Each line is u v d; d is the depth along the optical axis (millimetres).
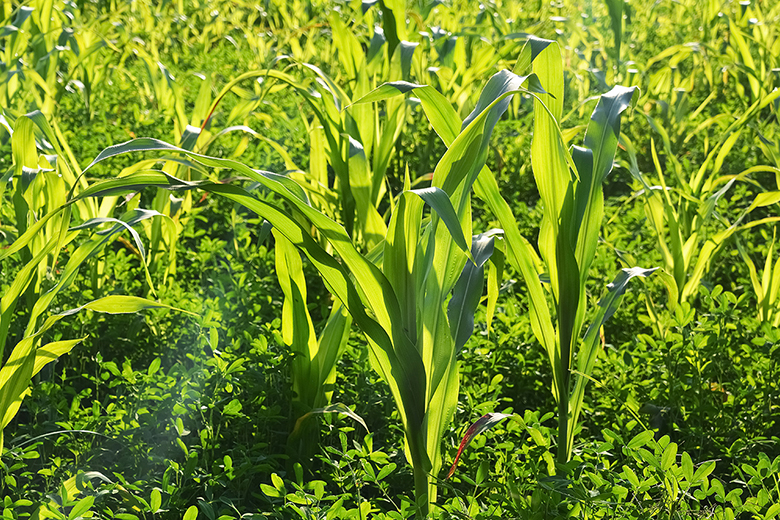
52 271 3002
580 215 2029
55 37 6320
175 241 3443
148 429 2584
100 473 2174
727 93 7730
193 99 7426
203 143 3838
